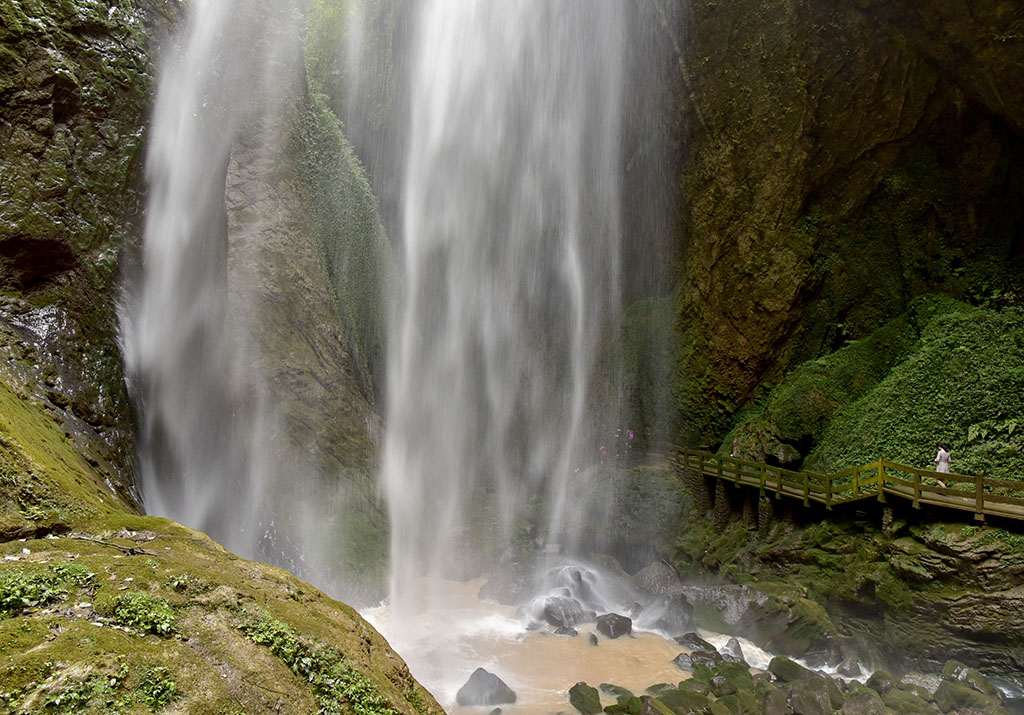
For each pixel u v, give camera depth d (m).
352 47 26.34
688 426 21.34
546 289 26.41
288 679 4.36
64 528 5.39
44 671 3.40
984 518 11.28
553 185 25.41
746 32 18.70
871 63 17.06
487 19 25.08
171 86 12.38
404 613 15.24
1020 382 13.76
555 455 24.52
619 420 23.38
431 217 26.08
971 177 16.67
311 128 21.88
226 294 15.64
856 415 16.27
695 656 12.38
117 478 8.41
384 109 25.95
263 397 16.80
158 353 11.65
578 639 13.78
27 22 9.33
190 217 12.97
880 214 18.17
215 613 4.57
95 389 9.11
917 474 12.23
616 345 24.06
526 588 16.55
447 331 26.16
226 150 14.75
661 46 21.17
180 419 12.42
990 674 10.84
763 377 19.78
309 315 19.11
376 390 22.81
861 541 13.40
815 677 10.47
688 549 17.59
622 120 23.44
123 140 10.70
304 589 5.72
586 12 22.78
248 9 18.89
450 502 22.72
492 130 25.64
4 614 3.91
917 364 15.64
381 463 20.28
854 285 18.45
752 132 19.11
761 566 15.31
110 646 3.74
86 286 9.57
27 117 9.16
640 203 23.67
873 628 12.66
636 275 24.30
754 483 16.28
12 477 5.39
